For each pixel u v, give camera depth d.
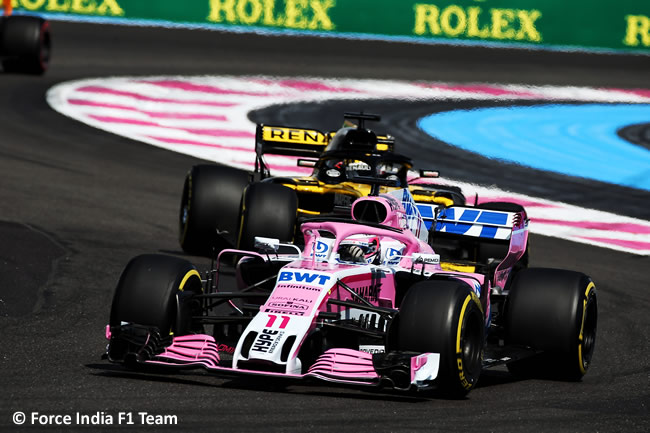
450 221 30.91
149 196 50.62
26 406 19.81
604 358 29.06
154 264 23.19
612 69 118.31
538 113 92.88
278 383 22.86
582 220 53.91
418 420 20.27
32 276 33.16
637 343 31.03
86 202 47.47
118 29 108.94
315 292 22.56
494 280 29.81
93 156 59.03
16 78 80.88
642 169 70.94
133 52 98.44
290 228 33.28
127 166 57.47
